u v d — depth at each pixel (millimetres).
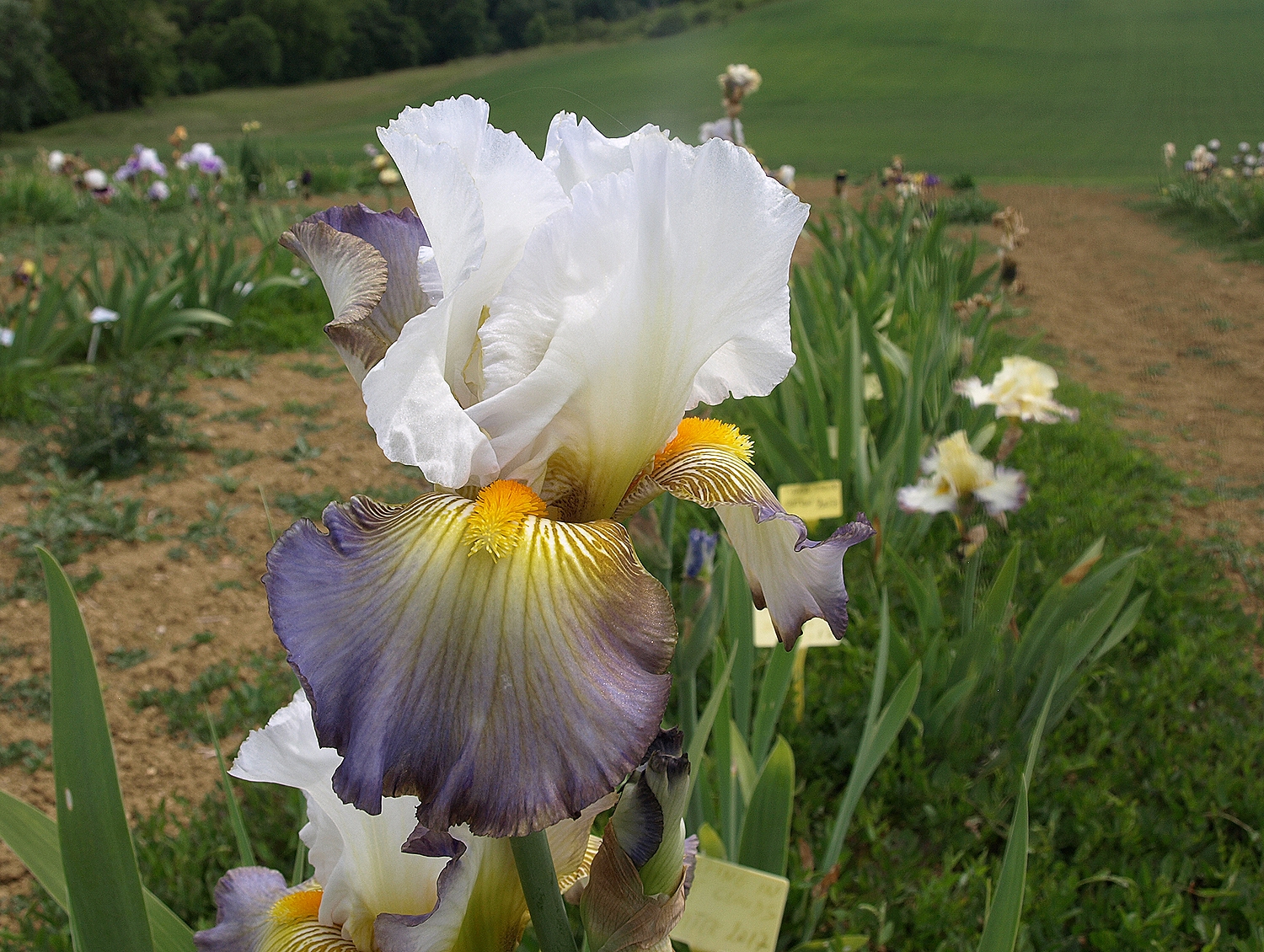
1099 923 3283
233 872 1844
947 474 4406
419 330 1276
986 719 4152
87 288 9727
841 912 3291
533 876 1421
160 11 72750
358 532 1224
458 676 1108
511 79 43562
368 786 1051
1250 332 11695
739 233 1373
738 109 7473
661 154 1307
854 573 5371
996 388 5188
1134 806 3756
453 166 1296
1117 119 34625
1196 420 8922
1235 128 30797
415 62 61938
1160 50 47156
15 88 57094
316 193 24984
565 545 1241
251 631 5473
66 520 6434
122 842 1508
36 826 1895
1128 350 11312
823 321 7039
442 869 1475
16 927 3566
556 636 1146
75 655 1464
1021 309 12945
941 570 5418
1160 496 6969
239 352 10422
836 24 61938
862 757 3129
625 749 1094
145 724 4680
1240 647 4953
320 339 10969
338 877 1634
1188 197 19656
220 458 7656
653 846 1456
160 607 5684
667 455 1557
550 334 1366
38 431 7996
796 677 3922
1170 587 5473
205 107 62250
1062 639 3904
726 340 1469
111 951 1524
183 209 19922
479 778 1057
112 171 27109
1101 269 15617
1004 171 26375
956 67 49031
